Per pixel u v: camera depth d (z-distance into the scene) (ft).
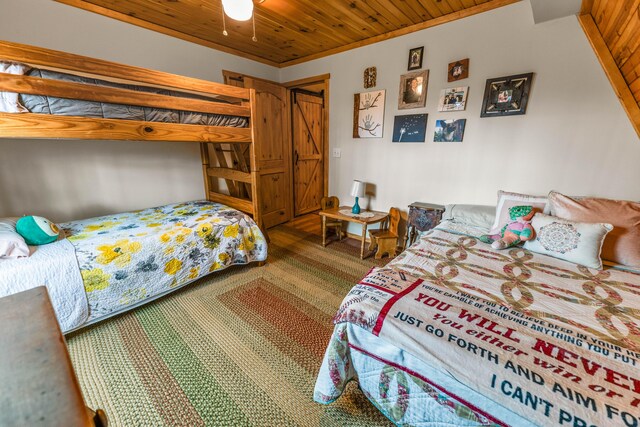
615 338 3.34
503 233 6.40
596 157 6.55
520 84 7.12
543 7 5.92
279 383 4.71
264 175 12.41
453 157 8.58
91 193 8.23
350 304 3.99
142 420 4.06
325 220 10.66
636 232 5.31
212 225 7.70
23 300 2.14
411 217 8.99
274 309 6.77
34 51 4.76
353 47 10.01
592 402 2.44
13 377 1.48
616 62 5.99
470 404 2.87
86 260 5.64
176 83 6.52
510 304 4.03
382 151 10.13
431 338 3.26
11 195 6.96
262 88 11.55
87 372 4.88
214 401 4.37
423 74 8.59
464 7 7.42
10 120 4.67
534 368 2.81
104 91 5.49
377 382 3.72
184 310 6.70
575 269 5.18
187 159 10.25
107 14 7.67
